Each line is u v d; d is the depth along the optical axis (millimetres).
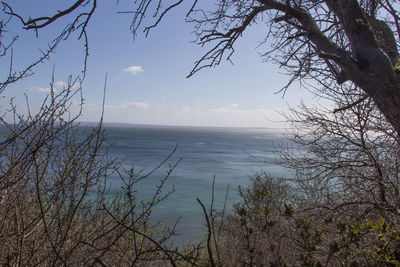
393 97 3621
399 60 3934
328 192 4102
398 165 3604
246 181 34688
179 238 12859
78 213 2443
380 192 3678
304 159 4453
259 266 2256
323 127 4332
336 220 3416
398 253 2162
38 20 2525
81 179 2426
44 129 2109
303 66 4211
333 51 4113
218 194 26812
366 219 3471
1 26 2146
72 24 2664
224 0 4609
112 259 2549
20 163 2213
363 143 4008
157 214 19281
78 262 2391
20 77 2160
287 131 4777
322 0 4238
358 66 3789
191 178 36906
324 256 2613
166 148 94812
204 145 119375
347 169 4148
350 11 3910
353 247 2607
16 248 2182
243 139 185375
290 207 2504
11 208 2273
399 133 3639
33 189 2305
